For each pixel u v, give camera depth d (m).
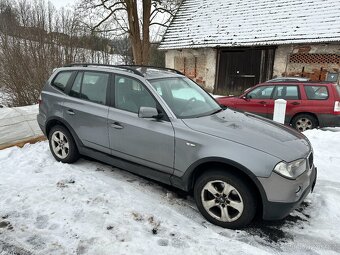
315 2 14.95
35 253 2.82
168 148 3.68
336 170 4.98
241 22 16.72
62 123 4.92
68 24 16.06
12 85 14.22
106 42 21.64
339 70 13.36
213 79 17.55
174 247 2.92
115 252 2.82
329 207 3.76
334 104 7.88
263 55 15.53
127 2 20.45
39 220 3.32
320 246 3.08
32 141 6.07
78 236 3.05
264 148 3.21
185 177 3.60
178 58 19.42
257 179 3.10
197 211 3.71
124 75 4.32
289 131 3.91
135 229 3.18
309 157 3.53
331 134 7.05
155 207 3.67
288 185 3.09
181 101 4.15
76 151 4.91
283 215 3.17
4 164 4.89
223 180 3.30
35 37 14.59
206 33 17.50
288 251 3.00
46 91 5.21
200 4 19.83
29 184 4.14
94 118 4.42
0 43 14.28
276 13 15.80
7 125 5.97
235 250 2.89
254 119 4.18
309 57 14.10
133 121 4.00
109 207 3.58
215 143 3.36
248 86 16.36
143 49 21.86
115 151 4.29
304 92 8.31
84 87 4.75
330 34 13.15
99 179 4.35
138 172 4.13
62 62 14.90
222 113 4.25
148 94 4.00
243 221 3.25
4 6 15.36
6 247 2.91
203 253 2.84
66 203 3.65
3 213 3.43
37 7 15.62
